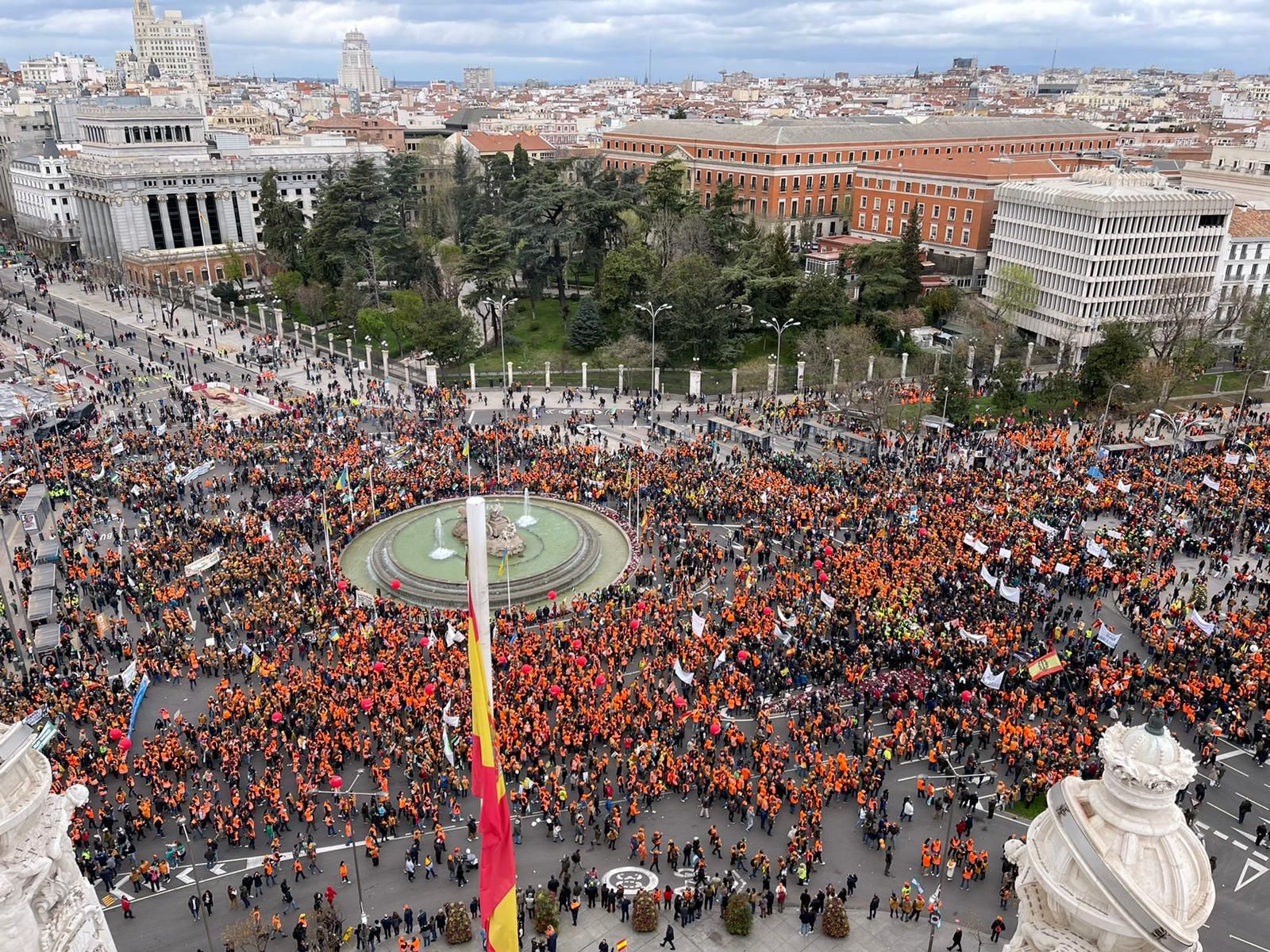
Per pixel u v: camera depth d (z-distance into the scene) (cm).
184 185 16125
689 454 8294
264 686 5066
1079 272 11462
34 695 4878
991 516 6775
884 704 5019
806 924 3709
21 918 1289
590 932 3722
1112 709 4731
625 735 4769
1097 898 1204
